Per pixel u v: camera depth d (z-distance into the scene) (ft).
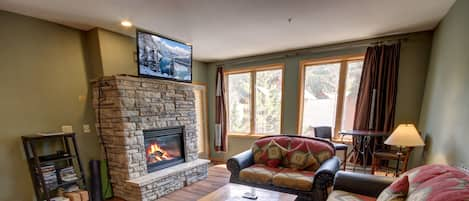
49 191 8.32
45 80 8.90
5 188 7.85
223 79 17.25
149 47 10.14
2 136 7.79
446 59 8.09
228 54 15.44
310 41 12.37
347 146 11.97
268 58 15.29
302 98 14.42
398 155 9.80
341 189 6.91
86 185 9.02
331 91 13.65
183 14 8.50
